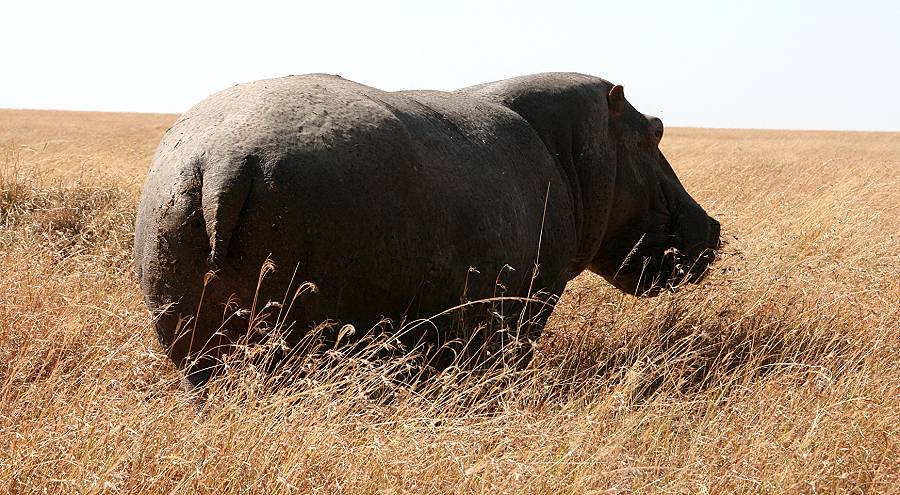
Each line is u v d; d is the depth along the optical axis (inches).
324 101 434.9
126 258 724.7
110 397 394.0
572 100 601.0
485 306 472.4
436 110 500.4
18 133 4067.4
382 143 422.3
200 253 399.5
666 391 490.0
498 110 554.6
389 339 399.9
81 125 5354.3
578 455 379.9
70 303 529.3
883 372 510.6
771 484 379.9
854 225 917.2
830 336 591.2
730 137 5698.8
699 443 404.5
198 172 401.7
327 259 401.4
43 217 884.0
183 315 414.6
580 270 637.3
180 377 445.7
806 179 1754.4
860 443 415.2
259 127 408.8
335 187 401.1
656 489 374.0
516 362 500.4
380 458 351.9
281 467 344.2
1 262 638.5
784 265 733.3
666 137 5482.3
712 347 584.7
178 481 344.5
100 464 340.5
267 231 392.5
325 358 416.2
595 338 593.0
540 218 530.6
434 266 431.8
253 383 376.5
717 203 1226.6
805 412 445.4
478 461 366.6
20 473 336.8
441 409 416.2
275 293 401.4
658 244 658.2
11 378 426.3
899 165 2256.4
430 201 430.0
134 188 1031.0
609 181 616.4
